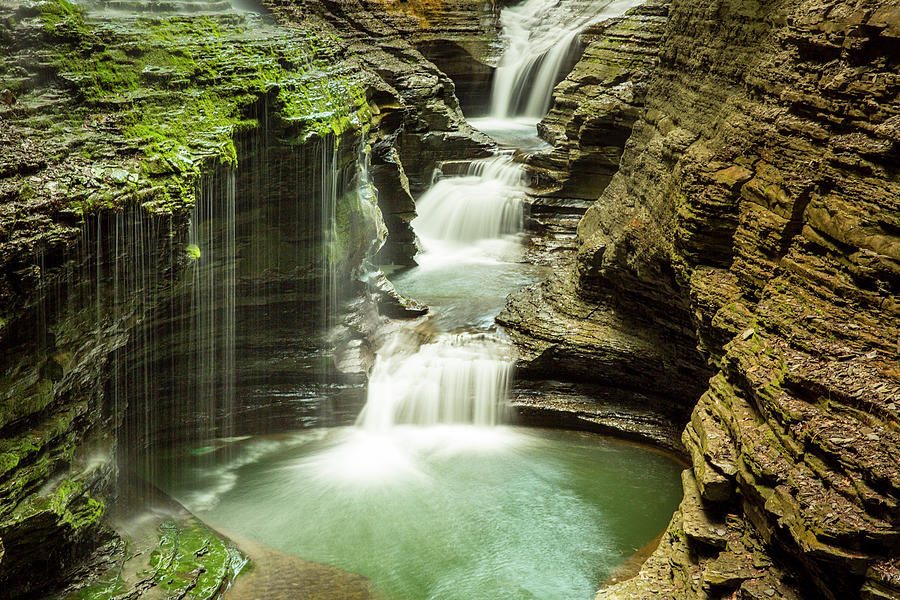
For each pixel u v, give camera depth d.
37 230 11.31
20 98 13.38
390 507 16.56
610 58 32.19
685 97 20.77
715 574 11.89
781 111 15.48
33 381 11.94
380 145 24.16
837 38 14.24
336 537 15.51
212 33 17.77
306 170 17.97
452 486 17.50
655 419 19.95
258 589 13.81
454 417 20.53
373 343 21.23
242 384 18.70
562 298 22.27
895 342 12.09
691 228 16.55
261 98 16.98
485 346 21.33
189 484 16.98
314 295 19.05
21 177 11.73
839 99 13.96
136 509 15.05
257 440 18.94
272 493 16.88
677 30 22.25
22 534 11.51
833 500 10.68
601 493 17.48
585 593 14.28
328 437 19.39
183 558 13.80
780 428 12.19
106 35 15.24
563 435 20.17
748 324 14.55
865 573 10.23
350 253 20.05
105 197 12.63
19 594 11.96
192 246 15.10
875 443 10.85
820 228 13.70
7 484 11.38
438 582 14.41
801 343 12.88
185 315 16.45
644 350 19.98
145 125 14.64
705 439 13.54
